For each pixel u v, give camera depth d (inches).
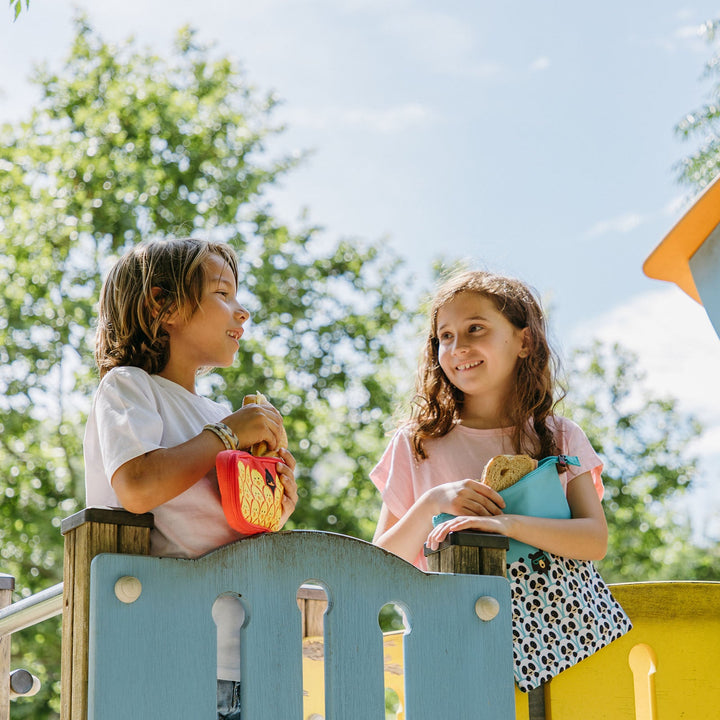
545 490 108.0
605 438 788.6
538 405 120.0
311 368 738.2
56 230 685.3
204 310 99.3
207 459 87.4
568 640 102.4
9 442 668.7
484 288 121.3
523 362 121.6
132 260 100.9
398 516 120.3
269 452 93.9
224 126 759.1
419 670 89.2
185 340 100.0
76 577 80.4
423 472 120.5
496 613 93.2
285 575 85.4
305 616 124.1
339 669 85.9
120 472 85.0
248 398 96.1
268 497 89.0
